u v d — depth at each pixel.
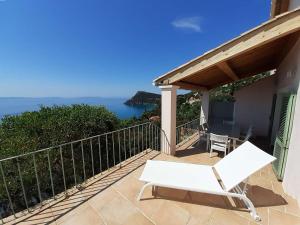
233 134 5.12
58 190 7.53
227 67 4.01
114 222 2.18
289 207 2.45
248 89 7.58
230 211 2.38
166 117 4.55
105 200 2.61
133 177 3.30
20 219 2.21
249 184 3.14
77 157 7.96
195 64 3.75
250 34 2.84
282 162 3.15
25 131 7.41
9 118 8.37
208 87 7.61
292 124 2.89
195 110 16.05
